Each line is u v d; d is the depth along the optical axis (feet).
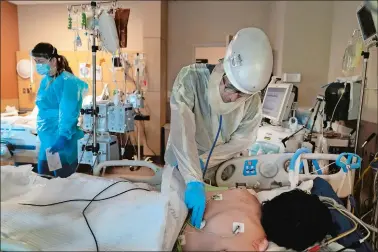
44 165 7.93
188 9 16.75
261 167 5.04
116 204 3.99
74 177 4.74
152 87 15.49
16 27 16.46
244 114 5.14
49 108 7.59
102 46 6.94
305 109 10.25
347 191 4.58
